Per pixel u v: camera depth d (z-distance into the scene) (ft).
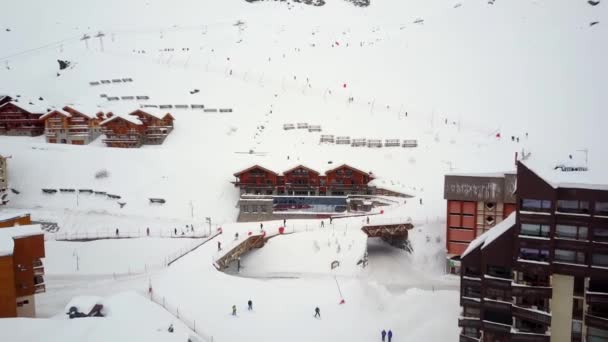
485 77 452.76
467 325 142.72
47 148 348.18
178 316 164.86
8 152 340.39
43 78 546.26
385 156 340.18
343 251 228.43
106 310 159.53
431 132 372.79
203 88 474.49
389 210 273.33
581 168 142.61
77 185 309.01
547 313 127.44
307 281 207.51
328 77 491.72
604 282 123.13
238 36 645.10
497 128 370.73
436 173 316.19
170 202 295.69
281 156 344.69
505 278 135.64
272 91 463.01
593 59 445.37
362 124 393.29
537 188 127.34
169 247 242.78
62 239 253.85
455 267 227.40
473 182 220.64
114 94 473.67
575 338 127.75
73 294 196.75
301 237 240.12
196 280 192.85
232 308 174.60
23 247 168.45
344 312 178.50
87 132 390.63
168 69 526.16
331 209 289.94
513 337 131.13
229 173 319.47
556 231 127.03
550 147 332.80
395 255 252.42
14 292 159.84
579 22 523.70
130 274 217.77
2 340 125.80
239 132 393.09
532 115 383.24
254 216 283.38
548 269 127.24
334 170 295.28
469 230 224.74
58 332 131.13
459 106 413.18
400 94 445.37
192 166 325.01
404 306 187.52
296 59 543.39
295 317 172.55
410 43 563.07
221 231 251.39
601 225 121.80
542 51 480.64
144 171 319.68
